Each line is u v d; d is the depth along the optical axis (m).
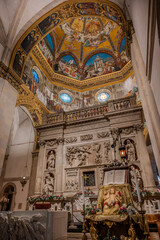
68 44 24.03
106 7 11.43
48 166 12.92
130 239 4.48
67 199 10.42
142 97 7.46
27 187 15.55
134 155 11.31
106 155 11.92
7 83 11.13
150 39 4.17
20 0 11.18
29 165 16.56
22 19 11.62
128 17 9.27
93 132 13.01
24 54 12.91
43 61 19.88
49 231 4.58
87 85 23.16
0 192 16.31
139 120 12.06
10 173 16.97
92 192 10.43
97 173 11.58
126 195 5.40
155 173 18.83
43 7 11.71
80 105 22.02
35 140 17.06
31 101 16.61
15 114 19.22
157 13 3.01
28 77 17.05
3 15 11.23
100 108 13.85
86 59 24.97
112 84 22.05
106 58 24.20
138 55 7.35
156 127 5.68
